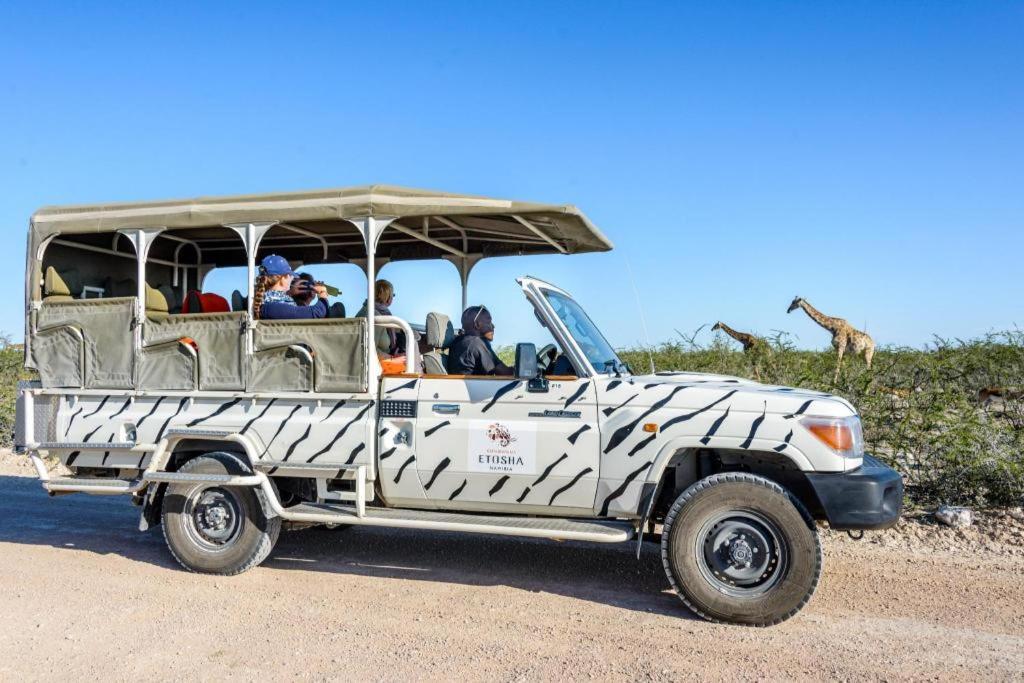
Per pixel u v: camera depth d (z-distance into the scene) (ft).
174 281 25.48
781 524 15.51
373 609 16.57
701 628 15.52
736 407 16.31
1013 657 14.06
